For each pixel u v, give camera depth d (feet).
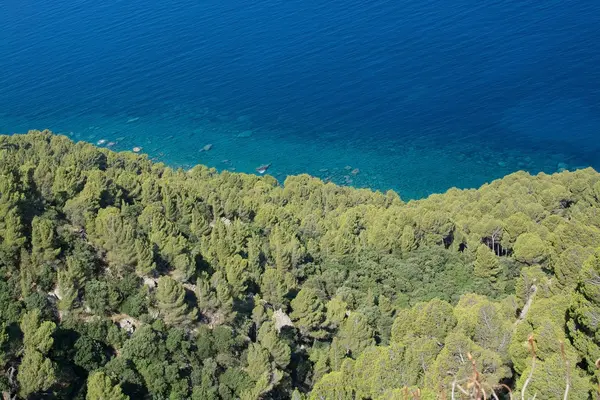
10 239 191.83
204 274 219.82
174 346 175.83
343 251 282.56
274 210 330.34
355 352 200.64
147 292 195.31
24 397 145.48
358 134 575.38
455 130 560.20
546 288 203.72
